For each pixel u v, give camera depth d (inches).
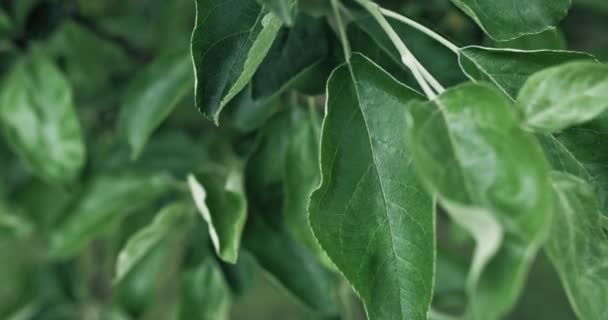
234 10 16.4
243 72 15.8
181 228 24.6
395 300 16.2
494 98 14.7
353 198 16.3
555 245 15.8
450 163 14.3
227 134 25.0
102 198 23.8
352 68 16.7
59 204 26.3
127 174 23.9
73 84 27.4
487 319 19.1
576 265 15.9
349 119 16.5
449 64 18.3
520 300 40.6
